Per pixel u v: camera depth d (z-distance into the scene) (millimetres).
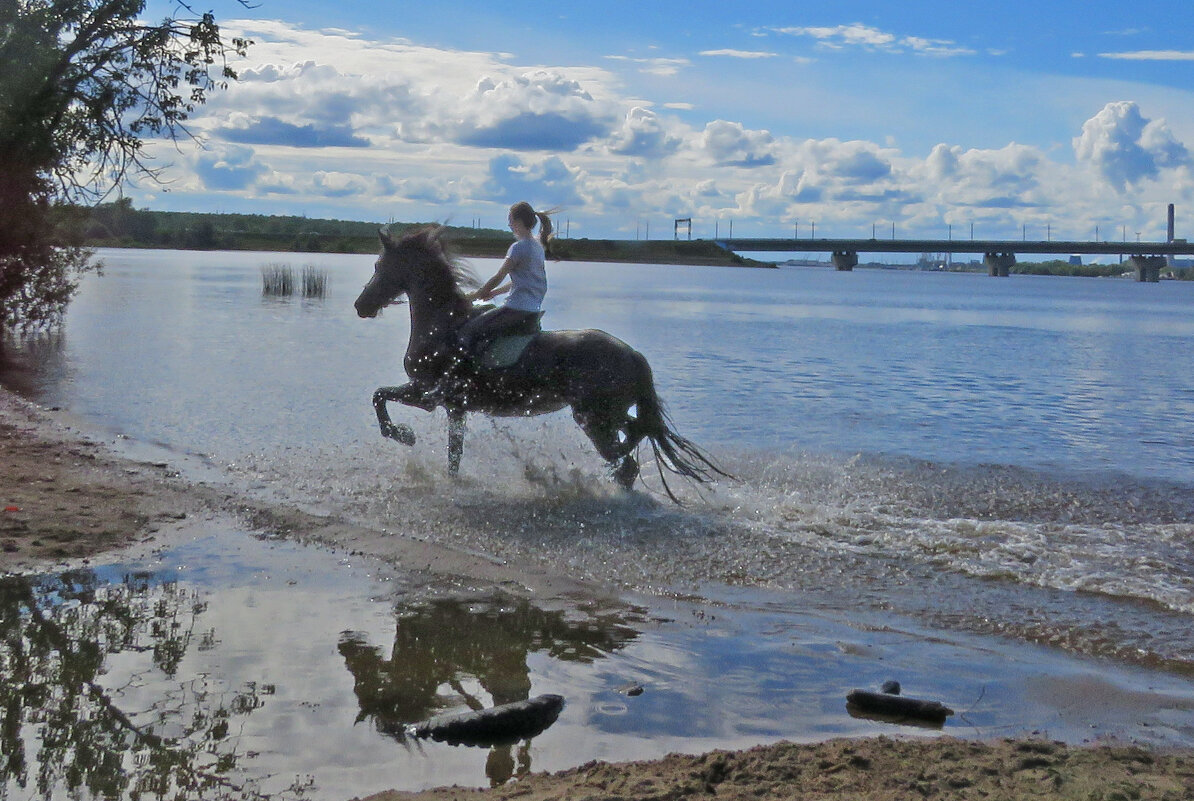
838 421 14281
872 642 5762
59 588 6281
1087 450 12250
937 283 156875
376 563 7098
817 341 28812
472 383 9492
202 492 8961
